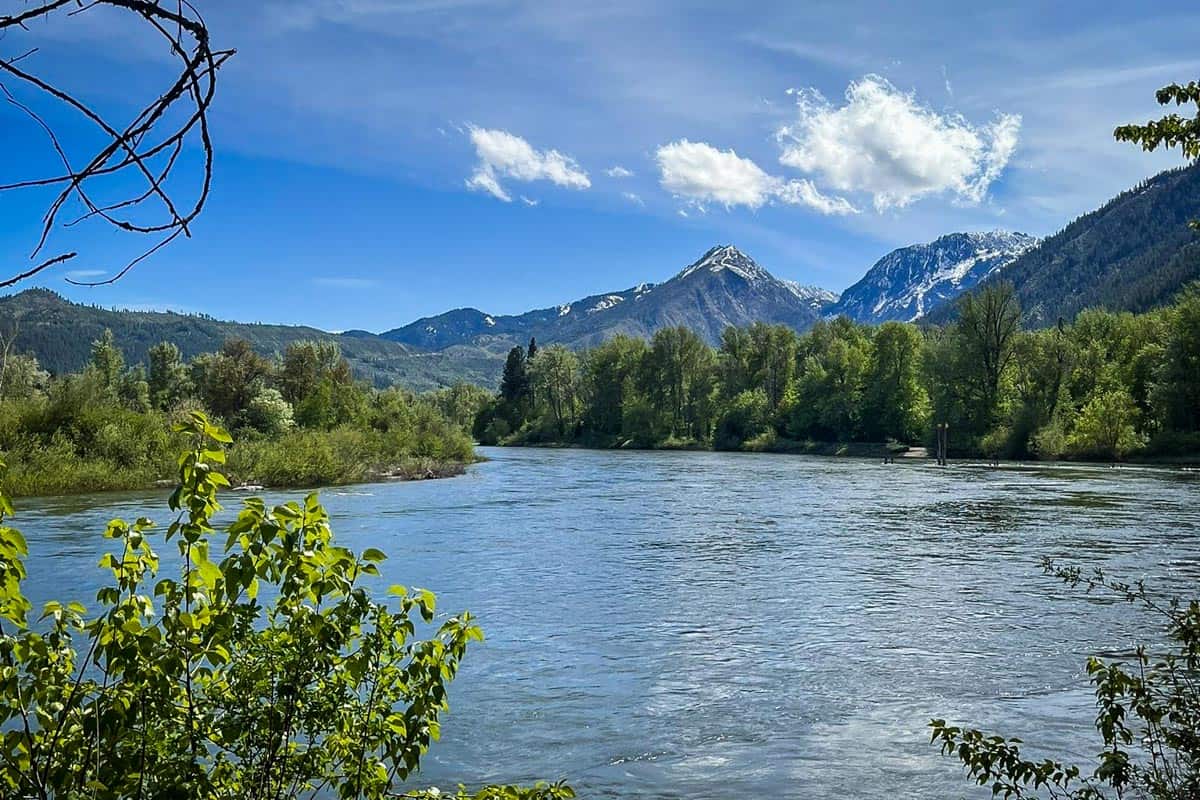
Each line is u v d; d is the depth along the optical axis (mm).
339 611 4402
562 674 13695
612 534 30234
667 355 129500
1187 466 69812
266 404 69375
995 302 87312
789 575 22250
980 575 22109
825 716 11820
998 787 6168
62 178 2350
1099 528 31141
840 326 124938
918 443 100500
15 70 2258
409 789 9453
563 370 143375
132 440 45969
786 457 97188
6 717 3918
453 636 4805
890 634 16141
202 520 4180
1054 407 84438
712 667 14102
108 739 3928
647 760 10359
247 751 4406
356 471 56906
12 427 43406
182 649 4094
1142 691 6238
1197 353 72312
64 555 23125
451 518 35219
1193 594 19188
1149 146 6066
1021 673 13656
